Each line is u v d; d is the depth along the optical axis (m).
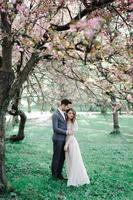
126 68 7.75
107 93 8.80
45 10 7.89
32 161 14.72
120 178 12.77
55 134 12.12
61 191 10.84
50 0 7.88
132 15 7.52
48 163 14.61
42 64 13.95
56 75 14.45
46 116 35.72
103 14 7.94
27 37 7.68
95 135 25.06
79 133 25.80
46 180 11.81
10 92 9.75
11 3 7.33
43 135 24.05
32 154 16.66
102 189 11.27
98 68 8.26
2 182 10.09
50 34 7.21
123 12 7.84
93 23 5.91
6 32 8.57
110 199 10.38
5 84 9.71
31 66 9.68
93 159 16.38
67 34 6.97
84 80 8.65
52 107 16.58
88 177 11.83
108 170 14.06
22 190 10.45
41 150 17.95
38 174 12.61
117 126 25.88
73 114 12.09
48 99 16.27
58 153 12.04
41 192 10.52
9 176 12.04
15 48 9.03
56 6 8.17
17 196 9.98
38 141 21.22
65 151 11.85
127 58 8.05
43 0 7.84
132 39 8.10
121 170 14.22
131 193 11.07
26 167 13.53
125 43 8.13
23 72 9.72
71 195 10.50
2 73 9.71
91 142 22.16
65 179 12.14
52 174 12.16
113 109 10.19
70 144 11.79
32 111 40.00
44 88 16.55
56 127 12.01
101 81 8.45
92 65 7.76
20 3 7.42
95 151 18.70
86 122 31.52
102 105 10.95
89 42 6.32
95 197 10.48
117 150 19.28
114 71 7.89
